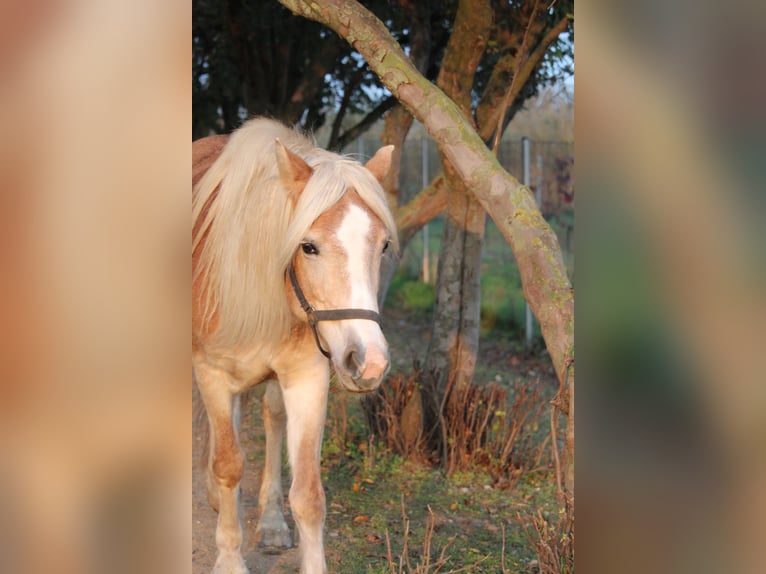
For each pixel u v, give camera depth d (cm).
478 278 470
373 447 451
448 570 322
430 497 412
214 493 320
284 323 276
